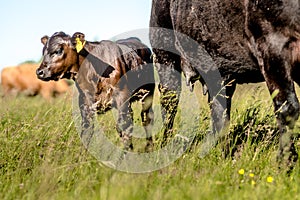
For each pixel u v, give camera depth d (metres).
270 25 9.16
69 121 11.77
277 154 9.41
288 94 9.16
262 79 11.15
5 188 8.81
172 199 7.51
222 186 8.25
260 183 8.39
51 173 8.95
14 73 34.69
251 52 9.93
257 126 10.99
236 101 13.33
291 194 7.93
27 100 19.67
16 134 11.04
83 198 7.99
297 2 8.74
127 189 7.64
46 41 13.30
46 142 10.54
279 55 9.09
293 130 9.30
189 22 11.16
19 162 9.84
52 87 33.44
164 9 12.41
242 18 9.80
